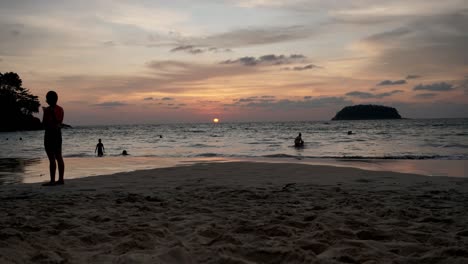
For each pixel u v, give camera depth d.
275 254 2.77
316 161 15.43
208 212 4.71
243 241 3.19
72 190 7.01
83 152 23.83
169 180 8.55
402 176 9.23
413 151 21.36
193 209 4.90
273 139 38.59
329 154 20.03
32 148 27.75
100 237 3.34
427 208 5.02
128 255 2.62
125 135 63.59
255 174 9.74
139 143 36.31
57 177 10.05
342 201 5.48
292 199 5.75
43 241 3.10
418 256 2.83
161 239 3.28
